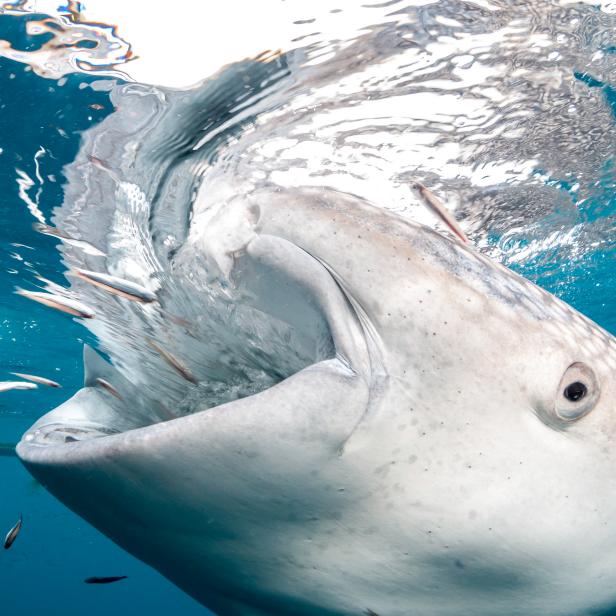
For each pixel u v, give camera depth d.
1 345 12.31
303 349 1.71
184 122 3.17
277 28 2.91
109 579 4.34
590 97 4.09
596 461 1.43
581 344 1.46
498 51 3.41
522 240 6.79
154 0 2.71
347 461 1.32
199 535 1.51
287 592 1.60
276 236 1.55
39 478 1.57
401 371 1.37
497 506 1.40
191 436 1.25
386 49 3.20
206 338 2.05
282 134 3.49
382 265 1.42
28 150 3.54
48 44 2.89
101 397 2.08
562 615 1.62
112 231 3.64
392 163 4.13
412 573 1.49
